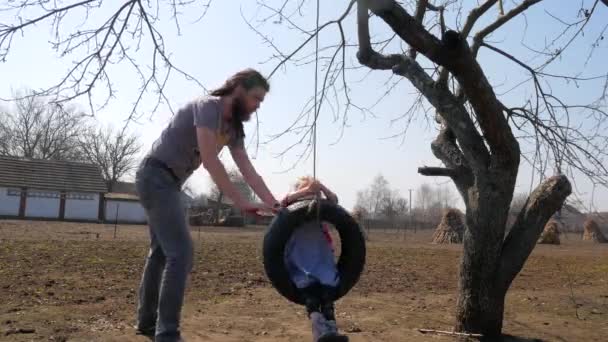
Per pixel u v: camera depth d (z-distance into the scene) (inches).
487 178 243.6
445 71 246.5
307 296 163.0
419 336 251.3
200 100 172.7
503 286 248.5
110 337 218.5
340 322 279.6
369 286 425.7
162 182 176.4
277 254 165.0
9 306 273.1
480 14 268.5
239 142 185.0
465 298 250.7
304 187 176.7
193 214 1978.3
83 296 311.3
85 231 1125.7
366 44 247.0
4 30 210.5
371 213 3555.6
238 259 563.5
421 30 218.2
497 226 244.1
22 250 552.4
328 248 173.2
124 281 374.0
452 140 278.2
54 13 216.1
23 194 1929.1
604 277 564.4
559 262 747.4
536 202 249.3
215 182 169.3
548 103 291.7
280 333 245.4
